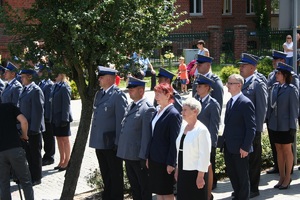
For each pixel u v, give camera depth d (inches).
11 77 422.0
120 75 314.5
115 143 314.3
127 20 298.0
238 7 1483.8
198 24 1380.4
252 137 299.4
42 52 301.0
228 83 307.7
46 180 402.0
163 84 282.2
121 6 296.4
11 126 307.1
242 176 307.3
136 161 302.4
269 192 345.4
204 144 253.0
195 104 255.1
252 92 328.5
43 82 440.1
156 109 295.3
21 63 302.8
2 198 310.5
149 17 306.8
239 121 303.9
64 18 277.0
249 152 306.3
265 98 328.8
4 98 419.8
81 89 320.8
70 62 306.5
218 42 1254.3
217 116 310.0
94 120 323.0
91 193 362.3
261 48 1289.4
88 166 434.9
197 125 256.5
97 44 297.1
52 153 448.1
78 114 664.4
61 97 418.0
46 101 436.8
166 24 327.0
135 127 301.3
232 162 309.9
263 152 407.8
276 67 374.9
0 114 305.7
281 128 347.9
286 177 351.9
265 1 1494.8
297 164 411.8
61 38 297.7
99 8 281.6
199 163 253.0
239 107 303.0
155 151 281.4
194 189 255.9
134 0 298.7
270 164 409.4
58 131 420.5
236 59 1253.1
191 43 1235.9
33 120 382.9
